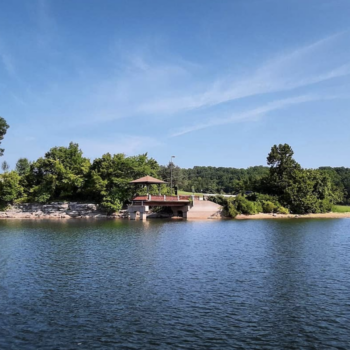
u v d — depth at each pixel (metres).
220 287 25.33
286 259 35.41
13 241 47.56
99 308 21.02
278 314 20.12
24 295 23.52
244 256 36.81
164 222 77.38
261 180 113.81
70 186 97.19
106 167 95.06
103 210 93.81
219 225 70.75
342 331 17.83
